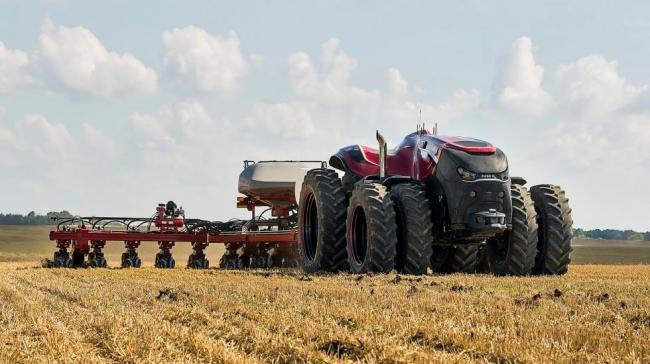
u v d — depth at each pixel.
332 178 19.84
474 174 16.56
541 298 11.33
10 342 7.97
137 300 12.26
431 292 12.09
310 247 20.88
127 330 8.64
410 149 18.61
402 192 17.11
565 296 11.49
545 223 17.86
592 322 8.80
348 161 19.47
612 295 11.77
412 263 16.69
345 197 19.64
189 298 12.10
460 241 17.41
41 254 74.81
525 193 17.62
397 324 8.53
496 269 18.05
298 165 28.59
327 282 14.77
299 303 10.91
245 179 28.67
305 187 20.80
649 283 14.10
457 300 11.01
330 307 10.21
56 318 10.01
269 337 7.86
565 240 17.70
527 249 17.16
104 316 9.80
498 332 7.98
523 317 9.12
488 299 11.02
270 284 14.57
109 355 7.37
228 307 10.70
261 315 9.68
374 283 14.26
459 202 16.56
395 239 16.81
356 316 9.23
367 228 17.08
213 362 6.87
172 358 7.05
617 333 7.86
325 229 19.30
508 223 16.73
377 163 19.30
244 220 28.80
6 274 21.06
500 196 16.66
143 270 22.81
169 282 16.25
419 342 7.59
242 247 28.83
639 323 8.77
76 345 7.80
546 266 17.80
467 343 7.28
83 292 13.66
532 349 6.86
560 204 17.89
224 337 8.12
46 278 18.78
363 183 17.66
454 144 17.08
